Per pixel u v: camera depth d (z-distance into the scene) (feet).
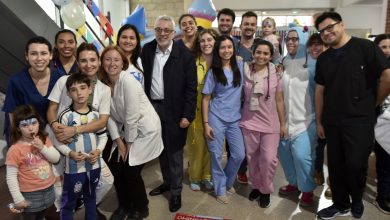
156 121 6.95
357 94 6.63
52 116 6.17
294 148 7.86
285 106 7.93
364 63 6.52
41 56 6.02
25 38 9.04
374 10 28.68
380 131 7.54
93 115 6.09
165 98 7.49
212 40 7.97
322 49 7.45
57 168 6.41
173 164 7.81
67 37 7.29
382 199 7.93
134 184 6.97
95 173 6.15
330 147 7.22
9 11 7.94
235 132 8.11
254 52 7.73
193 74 7.50
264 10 28.94
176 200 7.97
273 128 7.89
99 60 6.53
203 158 9.11
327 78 6.94
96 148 6.12
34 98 6.36
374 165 11.19
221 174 8.36
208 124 8.07
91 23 16.22
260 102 7.80
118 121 6.76
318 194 8.86
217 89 7.91
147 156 6.76
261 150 8.01
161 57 7.68
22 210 5.92
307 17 29.50
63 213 6.15
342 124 6.83
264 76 7.79
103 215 7.38
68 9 9.94
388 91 6.59
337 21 6.50
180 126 7.60
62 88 6.19
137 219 7.36
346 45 6.62
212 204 8.34
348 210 7.65
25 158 5.77
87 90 5.88
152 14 21.40
